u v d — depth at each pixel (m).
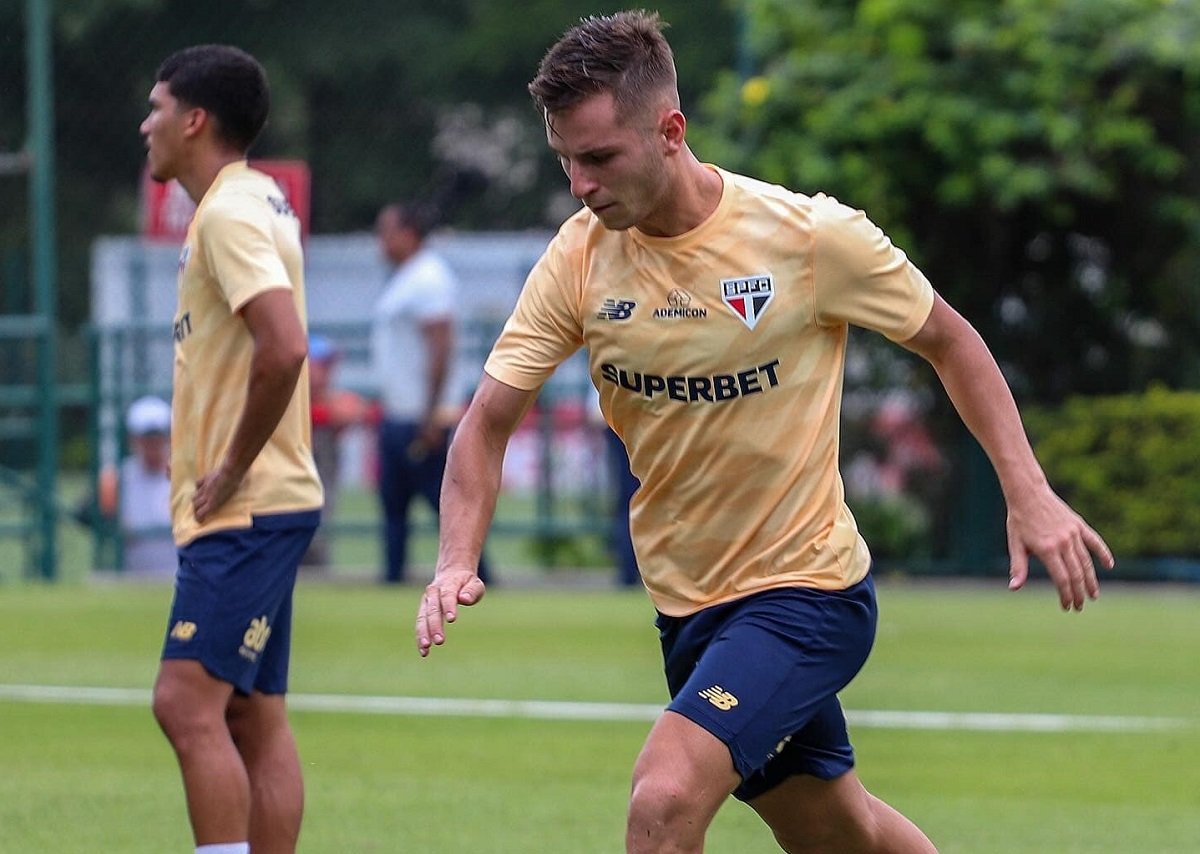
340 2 95.81
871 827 15.52
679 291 14.46
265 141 94.31
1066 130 48.97
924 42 50.59
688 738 13.84
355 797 23.05
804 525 14.69
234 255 17.14
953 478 51.31
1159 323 52.56
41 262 53.16
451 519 14.91
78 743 26.75
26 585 51.25
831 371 14.80
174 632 17.08
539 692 31.58
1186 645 37.50
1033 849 20.56
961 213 51.50
